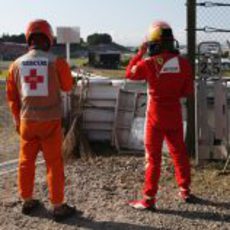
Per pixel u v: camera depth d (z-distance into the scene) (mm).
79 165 8680
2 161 9203
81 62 50844
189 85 6637
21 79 6262
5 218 6410
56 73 6262
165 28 6535
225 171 8094
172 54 6523
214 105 8633
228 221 6297
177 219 6336
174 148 6855
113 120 9750
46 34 6301
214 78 8570
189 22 8523
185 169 6883
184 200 6879
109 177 8000
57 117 6289
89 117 9828
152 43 6555
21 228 6125
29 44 6367
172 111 6598
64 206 6367
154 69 6500
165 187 7488
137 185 7617
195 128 8766
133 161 8867
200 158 8648
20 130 6410
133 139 9562
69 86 6387
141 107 9633
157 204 6816
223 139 8648
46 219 6375
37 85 6184
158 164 6621
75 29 10766
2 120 13594
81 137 9305
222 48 8625
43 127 6227
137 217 6398
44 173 8203
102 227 6121
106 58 52125
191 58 8539
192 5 8500
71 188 7465
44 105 6219
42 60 6211
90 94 9797
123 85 9781
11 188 7551
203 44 8500
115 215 6465
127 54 55156
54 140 6285
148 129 6637
